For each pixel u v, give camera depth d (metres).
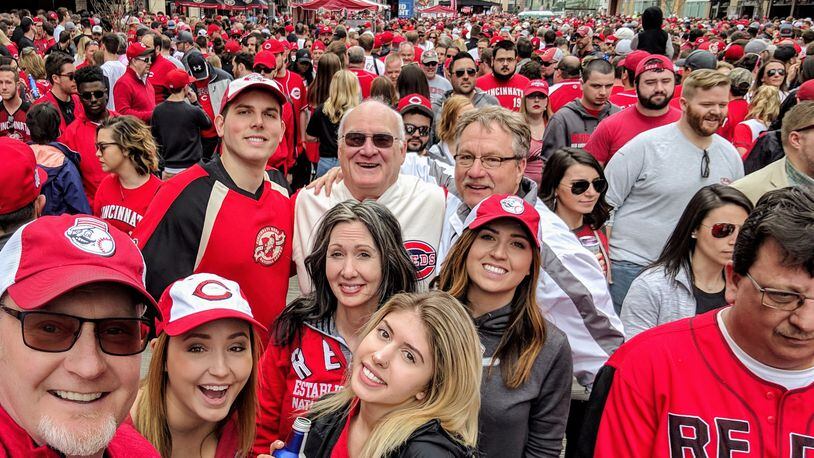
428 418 1.89
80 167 5.21
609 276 3.80
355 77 6.98
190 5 34.78
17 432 1.26
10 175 2.61
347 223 2.45
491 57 10.12
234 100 2.85
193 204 2.88
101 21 19.27
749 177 3.73
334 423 2.13
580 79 9.01
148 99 8.02
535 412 2.35
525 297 2.38
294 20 40.12
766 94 6.79
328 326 2.53
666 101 4.78
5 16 16.78
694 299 2.97
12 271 1.26
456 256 2.51
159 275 2.85
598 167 3.58
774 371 1.68
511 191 3.13
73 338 1.26
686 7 55.34
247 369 2.09
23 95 6.52
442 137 4.77
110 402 1.31
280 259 3.12
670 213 4.07
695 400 1.76
